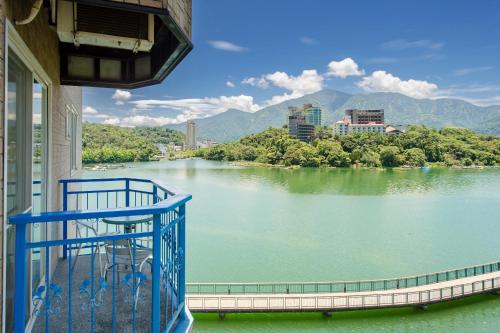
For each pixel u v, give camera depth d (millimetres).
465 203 72312
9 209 3008
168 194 3389
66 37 4129
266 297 21984
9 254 2973
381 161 137625
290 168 136375
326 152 140250
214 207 66750
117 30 4172
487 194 83000
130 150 168875
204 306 20734
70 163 8289
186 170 130500
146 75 5887
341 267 36406
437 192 85500
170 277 3617
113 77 6082
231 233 49125
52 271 4648
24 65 3436
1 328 2318
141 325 3211
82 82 5984
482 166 141125
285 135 167250
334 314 21328
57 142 5449
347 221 56844
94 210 2307
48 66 4492
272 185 95500
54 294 2693
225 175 115938
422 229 52281
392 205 69750
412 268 36406
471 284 24625
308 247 43250
